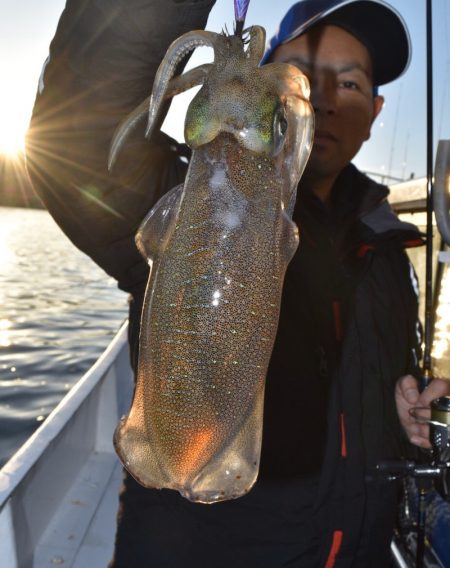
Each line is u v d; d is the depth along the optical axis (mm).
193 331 765
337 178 2035
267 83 812
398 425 1831
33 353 9617
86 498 2752
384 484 1651
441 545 1909
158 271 800
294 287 1645
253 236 771
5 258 26781
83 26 1072
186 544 1462
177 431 774
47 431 2637
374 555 1645
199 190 788
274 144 796
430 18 1922
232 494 766
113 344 4105
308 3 1909
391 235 1902
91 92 1117
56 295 17047
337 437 1539
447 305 3271
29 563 2240
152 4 1032
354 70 1895
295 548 1486
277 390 1531
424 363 1859
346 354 1662
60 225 1351
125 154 1199
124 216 1322
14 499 2098
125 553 1485
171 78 858
